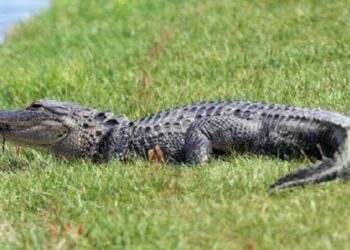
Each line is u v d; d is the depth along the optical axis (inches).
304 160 943.0
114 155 1033.5
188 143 999.6
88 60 1496.1
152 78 1341.0
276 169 905.5
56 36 1894.7
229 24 1606.8
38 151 1092.5
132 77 1359.5
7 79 1427.2
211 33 1576.0
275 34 1485.0
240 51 1423.5
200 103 1043.3
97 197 893.2
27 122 1059.3
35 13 2313.0
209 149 994.7
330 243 728.3
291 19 1558.8
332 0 1628.9
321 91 1170.0
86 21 2068.2
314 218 775.7
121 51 1550.2
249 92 1198.9
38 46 1815.9
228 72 1323.8
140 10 2054.6
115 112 1207.6
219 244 744.3
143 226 786.8
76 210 863.7
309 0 1673.2
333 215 781.9
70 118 1055.0
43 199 911.0
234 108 1008.2
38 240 803.4
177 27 1692.9
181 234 764.0
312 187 848.9
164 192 881.5
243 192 858.8
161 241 756.6
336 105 1092.5
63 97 1299.2
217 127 995.9
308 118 966.4
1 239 821.2
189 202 840.9
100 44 1672.0
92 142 1051.3
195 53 1440.7
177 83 1309.1
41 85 1357.0
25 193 933.8
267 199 832.9
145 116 1148.5
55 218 860.6
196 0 1969.7
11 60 1695.4
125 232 779.4
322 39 1423.5
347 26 1467.8
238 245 744.3
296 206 807.7
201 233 768.3
